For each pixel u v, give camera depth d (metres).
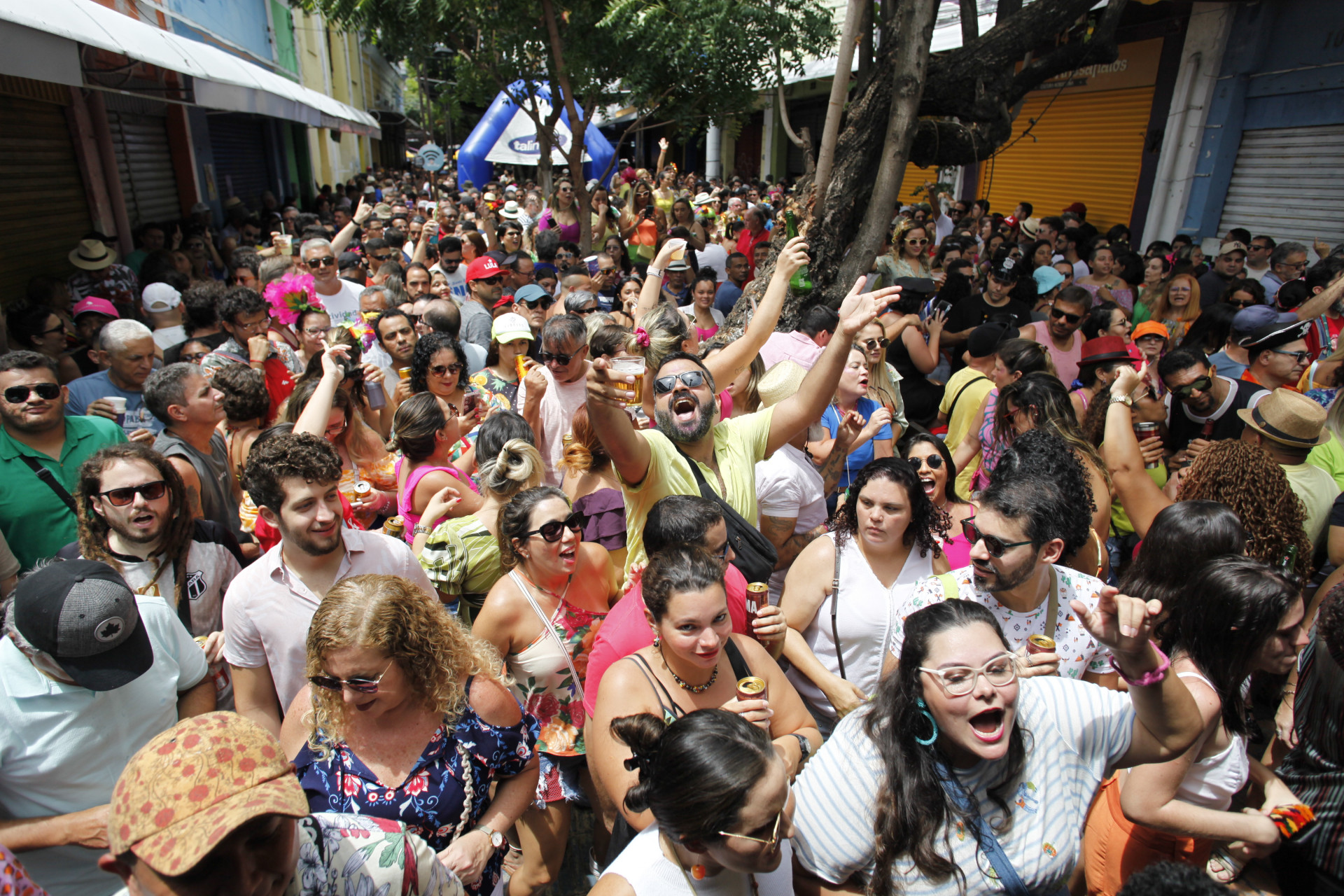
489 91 10.02
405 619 1.98
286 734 2.20
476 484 4.13
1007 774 1.88
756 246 9.45
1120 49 12.20
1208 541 2.44
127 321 4.42
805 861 1.99
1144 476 3.36
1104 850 2.45
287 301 5.55
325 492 2.50
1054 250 9.98
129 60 6.25
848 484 4.43
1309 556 3.08
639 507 3.03
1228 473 3.02
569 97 8.91
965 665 1.78
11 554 3.11
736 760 1.62
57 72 4.62
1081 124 13.20
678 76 8.70
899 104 5.30
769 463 3.60
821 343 4.83
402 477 3.86
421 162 22.34
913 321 5.62
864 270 5.59
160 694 2.29
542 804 2.73
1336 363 4.80
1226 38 10.50
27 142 7.79
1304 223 9.77
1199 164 11.07
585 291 6.17
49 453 3.42
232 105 8.99
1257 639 2.16
